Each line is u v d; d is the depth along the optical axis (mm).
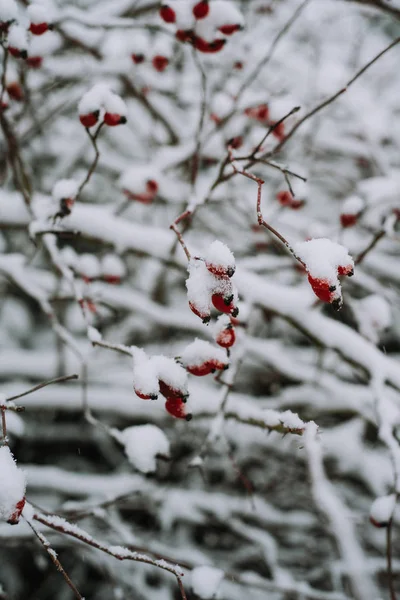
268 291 2018
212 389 2902
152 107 2762
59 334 1871
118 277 2127
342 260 1050
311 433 1262
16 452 4070
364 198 2150
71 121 3525
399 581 3082
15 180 1813
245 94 2441
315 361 3365
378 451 3648
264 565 3559
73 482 2871
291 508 3625
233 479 3721
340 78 2955
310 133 2980
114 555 1192
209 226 3127
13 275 2074
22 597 3779
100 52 2477
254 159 1501
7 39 1509
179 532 3699
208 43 1737
